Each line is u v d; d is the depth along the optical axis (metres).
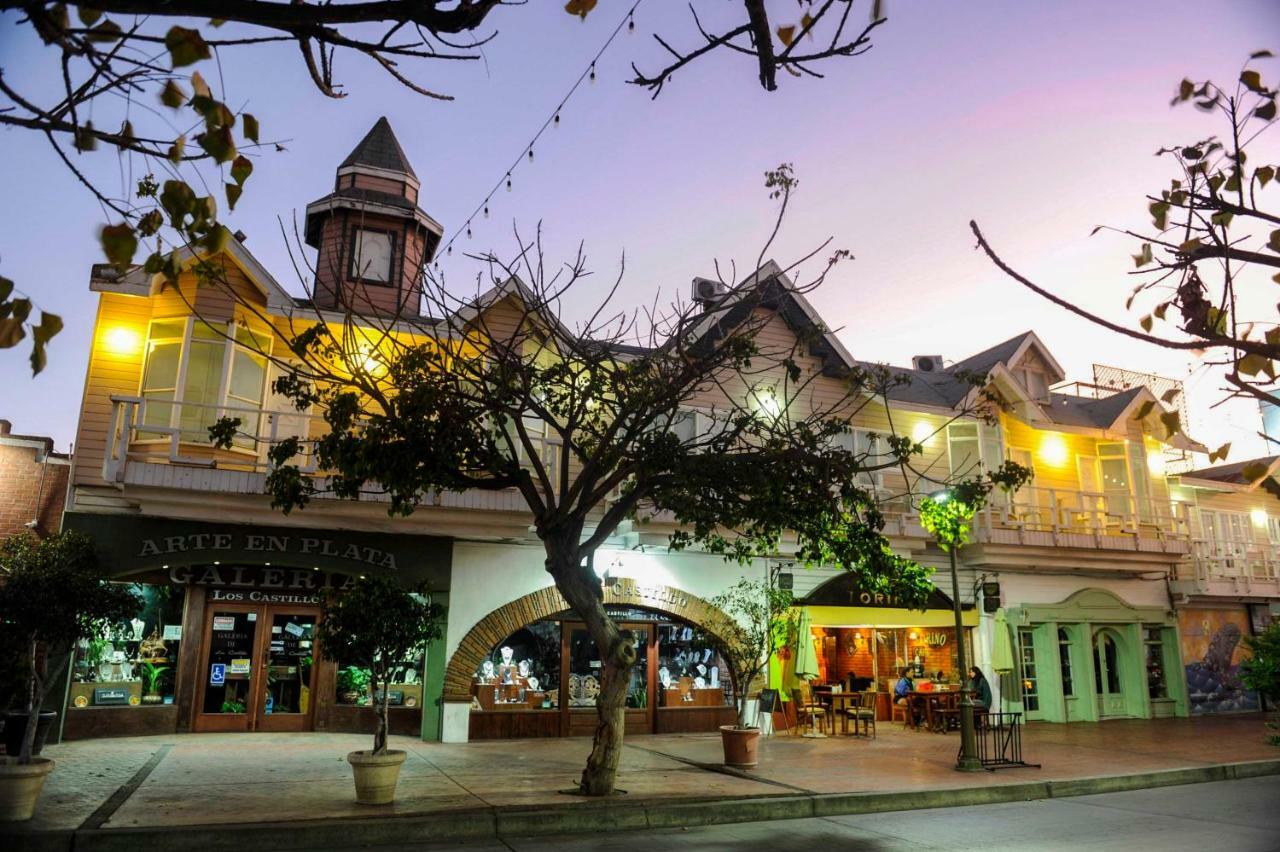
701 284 19.91
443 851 8.68
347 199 19.41
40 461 16.89
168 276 2.96
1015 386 22.86
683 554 18.72
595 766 10.92
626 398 11.80
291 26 2.66
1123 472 24.55
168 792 10.41
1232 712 25.22
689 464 10.79
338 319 16.84
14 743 11.55
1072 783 12.71
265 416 16.27
